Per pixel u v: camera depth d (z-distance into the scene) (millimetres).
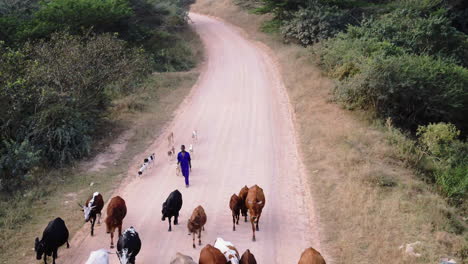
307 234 13156
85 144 18562
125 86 26781
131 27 37500
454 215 13891
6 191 15500
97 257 10273
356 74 23906
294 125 22328
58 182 16391
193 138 20922
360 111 22891
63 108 18625
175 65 35906
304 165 17859
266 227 13570
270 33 44438
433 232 12703
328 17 37312
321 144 19500
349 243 12398
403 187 15328
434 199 14609
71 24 31906
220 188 16125
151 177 17078
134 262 11219
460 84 23375
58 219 11633
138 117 23578
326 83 27062
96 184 16359
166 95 27734
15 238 12711
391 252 11742
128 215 14250
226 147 19922
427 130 19344
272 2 41781
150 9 44219
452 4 43344
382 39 30078
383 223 13133
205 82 31078
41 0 36812
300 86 27828
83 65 20453
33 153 16625
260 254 12172
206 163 18297
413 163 17609
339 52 28266
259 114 24188
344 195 14898
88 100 21531
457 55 30797
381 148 18266
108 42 22844
